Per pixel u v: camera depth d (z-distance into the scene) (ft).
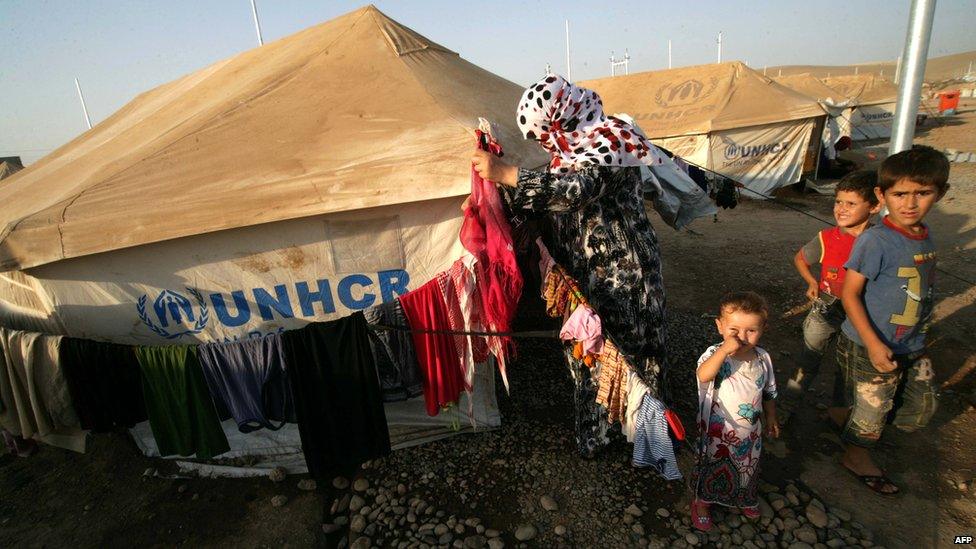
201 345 8.71
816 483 9.17
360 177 8.83
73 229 8.39
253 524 9.24
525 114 7.96
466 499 9.28
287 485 10.11
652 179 13.82
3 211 10.23
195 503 9.85
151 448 11.00
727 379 7.80
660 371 9.29
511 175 7.38
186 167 9.14
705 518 8.27
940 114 73.82
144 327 9.62
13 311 10.27
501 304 8.80
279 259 9.41
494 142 8.69
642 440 8.29
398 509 9.11
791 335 14.51
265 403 9.04
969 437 9.95
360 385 8.98
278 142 9.57
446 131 9.37
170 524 9.40
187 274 9.33
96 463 11.23
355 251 9.52
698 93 36.70
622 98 40.42
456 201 9.42
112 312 9.43
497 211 8.18
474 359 9.46
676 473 8.08
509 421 11.37
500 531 8.57
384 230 9.47
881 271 7.77
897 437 10.12
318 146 9.41
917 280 7.64
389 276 9.79
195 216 8.63
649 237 8.85
